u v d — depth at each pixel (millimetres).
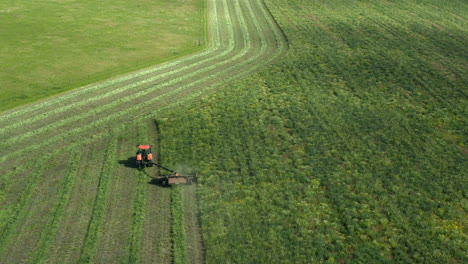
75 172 29000
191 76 48156
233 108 39688
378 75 48594
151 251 22016
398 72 49562
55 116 37469
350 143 33500
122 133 34906
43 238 22594
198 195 26672
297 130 35625
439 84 46156
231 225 23766
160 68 50312
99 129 35500
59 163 30094
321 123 36812
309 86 45500
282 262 21094
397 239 23062
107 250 21891
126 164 30312
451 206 25984
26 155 31000
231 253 21609
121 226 23734
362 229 23844
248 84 46031
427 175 29156
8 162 30047
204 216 24500
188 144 33062
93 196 26469
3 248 21812
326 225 24078
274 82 46656
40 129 34938
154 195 26844
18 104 39375
